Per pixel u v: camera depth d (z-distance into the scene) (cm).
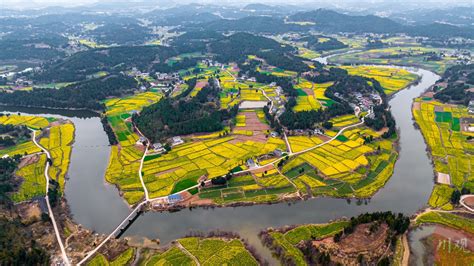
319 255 12069
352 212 14838
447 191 16062
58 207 15500
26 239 13125
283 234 13325
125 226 14238
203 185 16738
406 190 16438
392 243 12531
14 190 16775
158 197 15988
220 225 14150
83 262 12294
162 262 12162
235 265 11950
